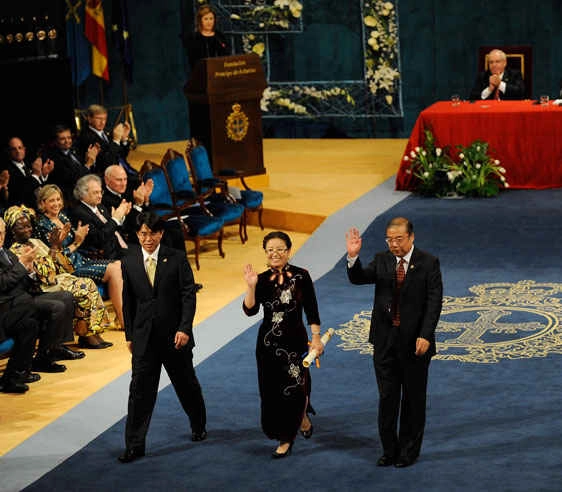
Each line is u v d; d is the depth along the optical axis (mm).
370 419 21250
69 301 26500
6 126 39125
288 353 19312
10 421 22750
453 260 33031
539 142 41031
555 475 17797
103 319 28109
